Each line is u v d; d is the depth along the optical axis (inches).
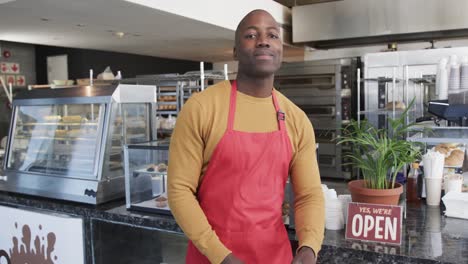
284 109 54.7
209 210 52.7
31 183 104.1
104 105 95.8
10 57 320.5
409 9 204.1
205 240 48.2
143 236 101.3
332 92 221.1
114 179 96.6
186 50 275.7
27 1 139.6
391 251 61.7
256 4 212.4
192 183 50.8
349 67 216.5
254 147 51.4
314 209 53.6
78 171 97.8
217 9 184.2
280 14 235.6
